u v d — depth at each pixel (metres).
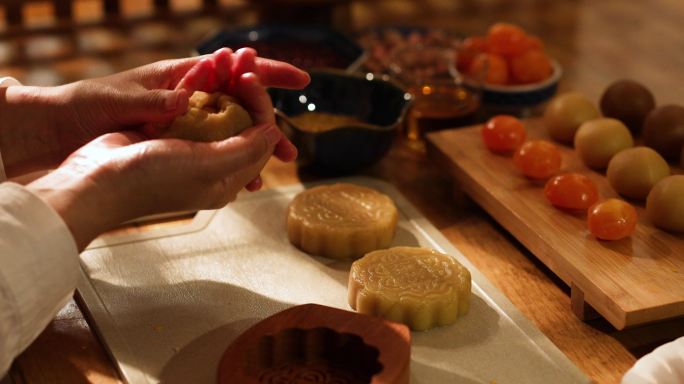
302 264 0.90
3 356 0.75
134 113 0.85
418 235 0.93
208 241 0.92
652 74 1.19
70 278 0.77
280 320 0.81
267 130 0.82
